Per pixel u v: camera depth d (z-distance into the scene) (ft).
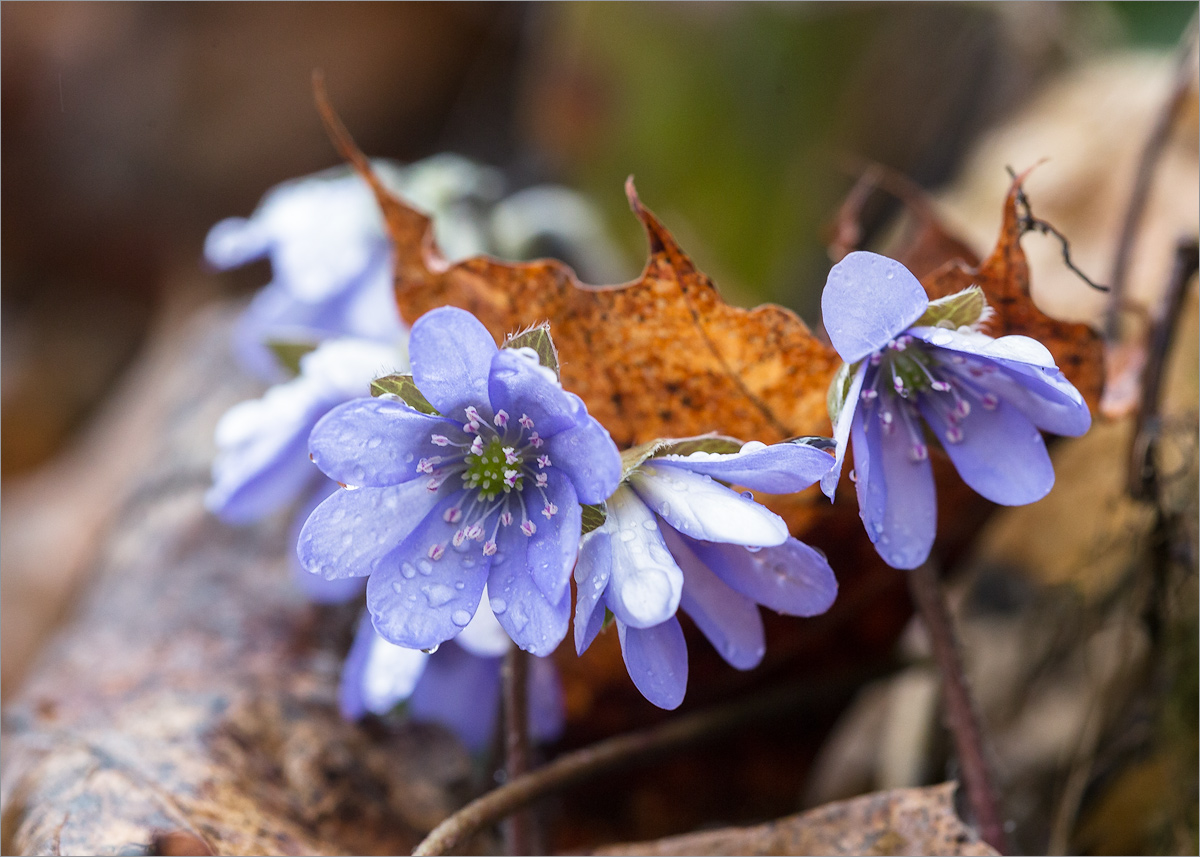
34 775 0.65
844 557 0.68
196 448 0.87
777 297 1.20
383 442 0.57
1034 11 1.18
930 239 0.71
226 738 0.68
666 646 0.57
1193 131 0.93
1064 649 0.76
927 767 0.76
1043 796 0.75
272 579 0.77
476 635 0.64
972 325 0.58
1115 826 0.73
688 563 0.59
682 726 0.68
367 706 0.68
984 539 0.78
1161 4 1.14
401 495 0.57
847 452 0.63
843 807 0.63
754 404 0.63
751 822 0.75
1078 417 0.59
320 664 0.73
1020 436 0.60
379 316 0.78
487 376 0.56
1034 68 1.19
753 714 0.70
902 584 0.71
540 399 0.56
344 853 0.66
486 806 0.63
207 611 0.76
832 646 0.73
